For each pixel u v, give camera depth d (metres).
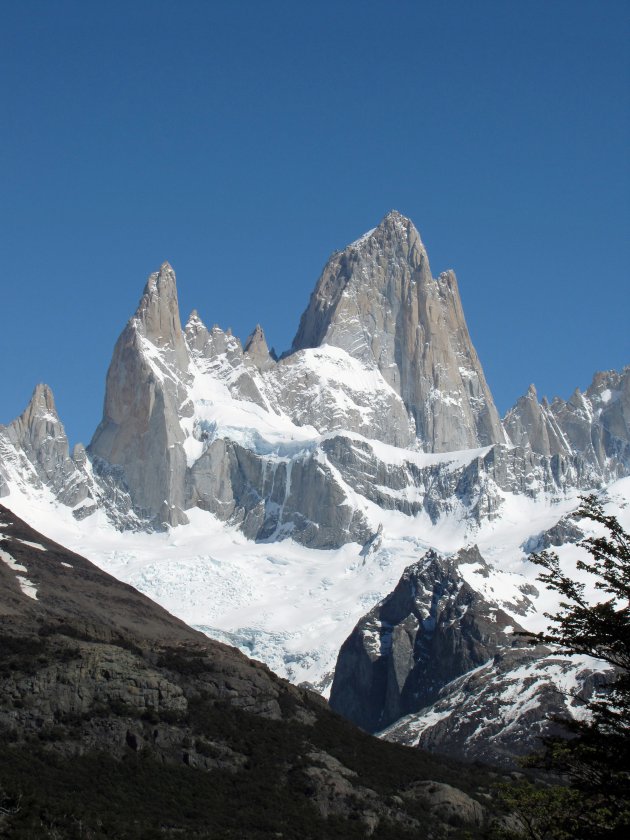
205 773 183.88
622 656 98.69
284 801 180.75
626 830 97.00
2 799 151.38
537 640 100.94
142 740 184.62
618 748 96.75
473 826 188.25
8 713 183.25
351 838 173.88
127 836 148.50
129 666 197.88
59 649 199.62
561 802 111.50
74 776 171.12
